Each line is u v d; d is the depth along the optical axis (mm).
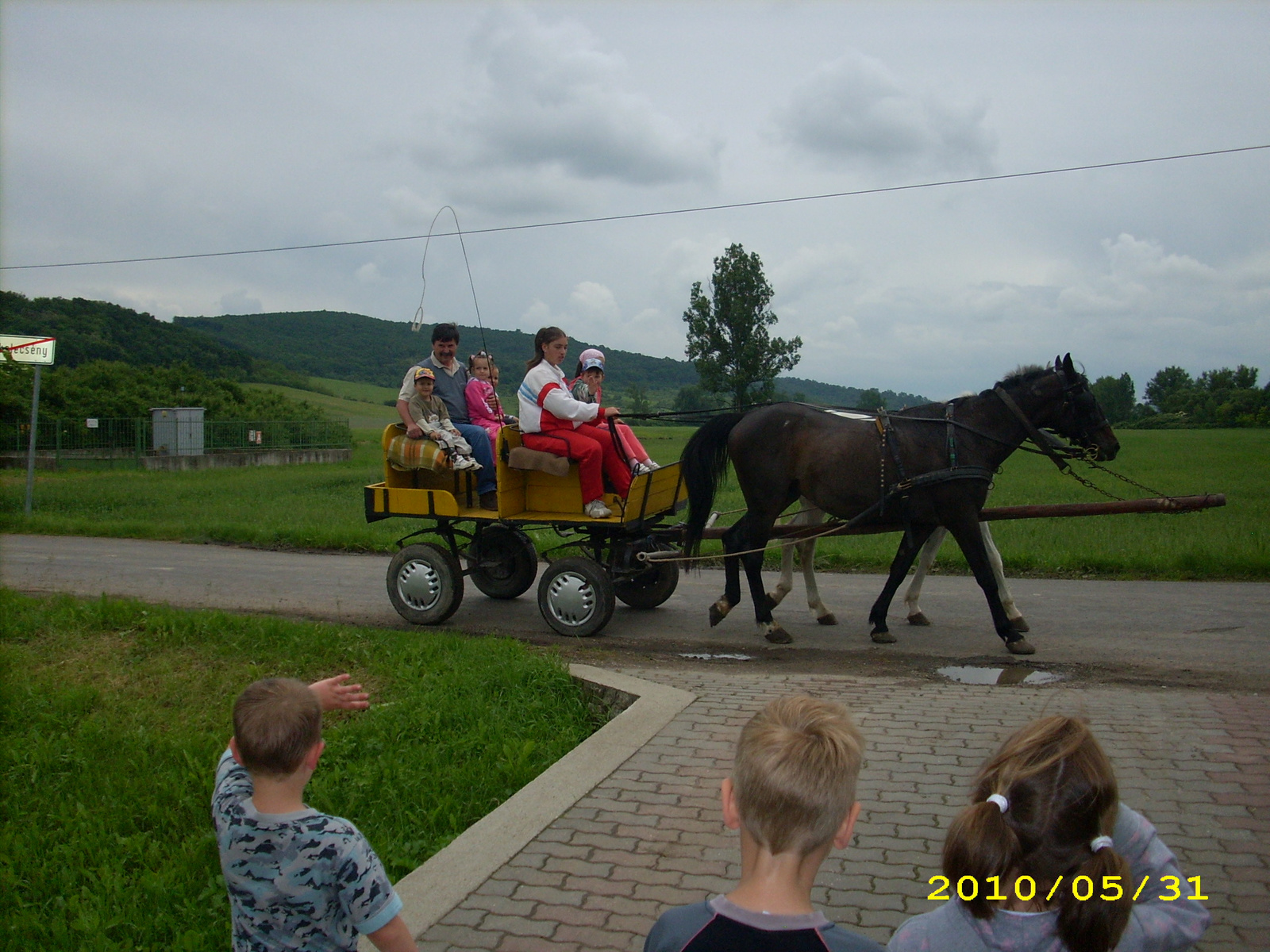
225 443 40000
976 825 2174
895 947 2289
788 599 10703
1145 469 30484
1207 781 4926
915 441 8312
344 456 40344
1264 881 3994
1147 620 9078
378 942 2734
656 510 9227
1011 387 8383
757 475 8812
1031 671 7539
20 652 8188
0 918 4227
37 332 76625
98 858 4742
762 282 61594
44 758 6023
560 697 6867
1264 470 29734
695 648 8562
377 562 13719
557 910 3895
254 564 13398
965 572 12133
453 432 9148
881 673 7613
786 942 1958
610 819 4684
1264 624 8766
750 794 2088
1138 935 2311
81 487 25312
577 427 8758
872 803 4801
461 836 4531
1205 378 109688
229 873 2727
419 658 7625
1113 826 2240
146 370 57250
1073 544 13062
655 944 2053
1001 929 2166
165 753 6066
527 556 10336
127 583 11852
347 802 5207
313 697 2775
